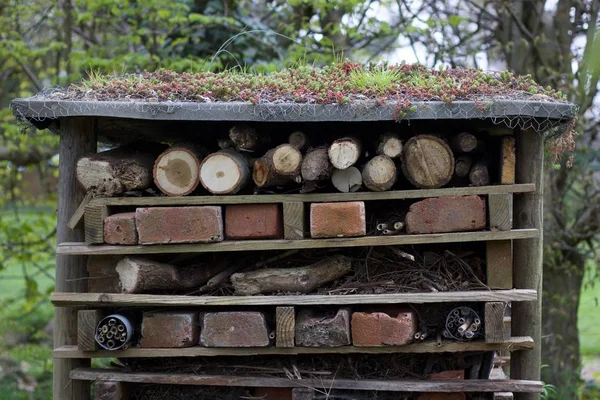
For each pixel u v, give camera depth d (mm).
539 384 2881
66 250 2916
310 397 2928
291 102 2756
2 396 6527
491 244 2896
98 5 6020
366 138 3066
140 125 3211
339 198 2838
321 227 2805
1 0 7043
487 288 2902
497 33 6395
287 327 2852
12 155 7043
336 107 2717
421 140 2842
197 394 3127
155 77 3244
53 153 7141
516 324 3031
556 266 6184
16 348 7789
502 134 2982
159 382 2984
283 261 3088
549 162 3496
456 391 2896
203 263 3111
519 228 2963
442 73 3332
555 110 2744
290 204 2836
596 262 6102
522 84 3076
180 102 2773
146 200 2883
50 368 7281
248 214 2875
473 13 6496
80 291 3086
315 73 3361
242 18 6191
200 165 2863
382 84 2971
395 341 2822
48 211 7953
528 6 6148
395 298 2824
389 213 3090
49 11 6973
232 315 2893
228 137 3229
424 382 2906
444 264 3025
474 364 3098
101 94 2922
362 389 2939
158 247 2867
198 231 2830
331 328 2844
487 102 2715
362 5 5934
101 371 3039
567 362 6312
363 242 2816
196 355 2949
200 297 2881
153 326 2936
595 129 6074
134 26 6328
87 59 5984
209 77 3154
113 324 2908
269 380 2951
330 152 2742
